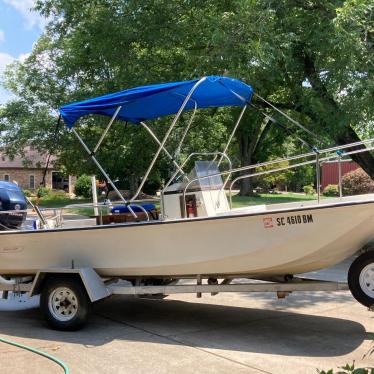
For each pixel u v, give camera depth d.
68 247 6.25
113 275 6.24
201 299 7.60
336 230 5.29
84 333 5.96
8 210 7.36
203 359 4.98
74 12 14.48
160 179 19.55
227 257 5.64
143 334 5.88
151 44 12.87
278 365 4.78
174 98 6.85
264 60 9.68
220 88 6.62
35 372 4.68
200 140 19.28
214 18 10.63
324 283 5.68
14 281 6.73
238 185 37.88
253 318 6.50
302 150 14.30
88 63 15.45
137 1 12.65
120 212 7.41
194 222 5.63
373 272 5.43
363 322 6.20
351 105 9.81
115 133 17.09
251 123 18.56
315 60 10.89
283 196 31.75
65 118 6.24
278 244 5.44
